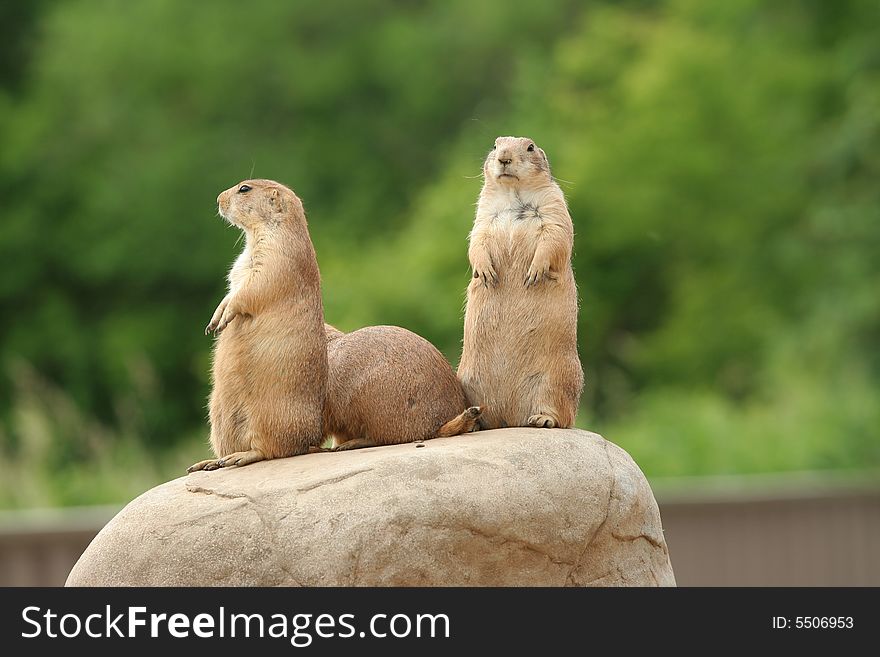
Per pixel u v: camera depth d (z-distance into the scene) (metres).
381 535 4.84
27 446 13.48
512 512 4.95
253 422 5.26
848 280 19.17
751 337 19.36
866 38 20.77
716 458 14.14
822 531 11.71
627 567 5.25
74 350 19.83
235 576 4.90
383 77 22.27
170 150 20.67
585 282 19.31
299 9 22.36
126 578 5.04
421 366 5.50
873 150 19.66
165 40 21.39
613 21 21.53
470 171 18.45
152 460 13.84
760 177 20.05
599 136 19.86
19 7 22.69
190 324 20.47
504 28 22.77
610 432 15.38
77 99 21.17
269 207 5.32
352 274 17.11
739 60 21.00
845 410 15.45
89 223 20.30
